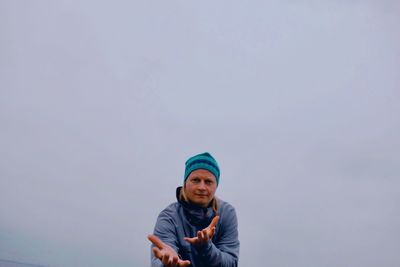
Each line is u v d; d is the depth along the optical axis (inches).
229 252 98.6
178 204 102.8
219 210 102.3
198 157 98.3
